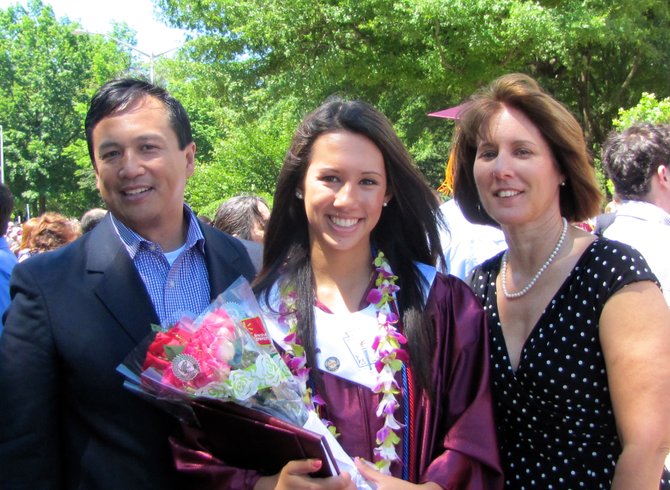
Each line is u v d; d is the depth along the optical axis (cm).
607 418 219
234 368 200
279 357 209
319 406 214
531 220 234
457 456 214
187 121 260
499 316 243
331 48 1509
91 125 247
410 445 215
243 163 1683
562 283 228
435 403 219
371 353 219
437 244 240
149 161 243
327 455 194
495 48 1360
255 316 214
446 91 1526
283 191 236
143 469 225
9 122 4772
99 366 226
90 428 227
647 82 1694
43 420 224
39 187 4766
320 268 233
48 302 231
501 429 237
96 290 235
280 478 198
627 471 200
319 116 226
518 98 230
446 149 2025
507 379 233
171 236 258
